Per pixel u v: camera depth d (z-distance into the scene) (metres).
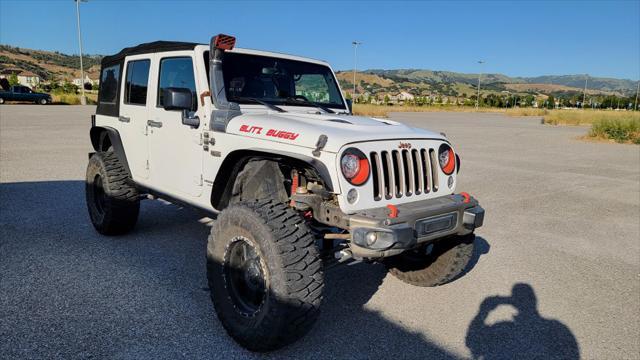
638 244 5.92
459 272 4.06
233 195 3.87
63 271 4.36
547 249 5.62
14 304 3.66
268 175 3.63
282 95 4.47
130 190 5.14
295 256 2.87
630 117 22.34
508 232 6.29
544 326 3.72
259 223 2.96
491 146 16.78
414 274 4.30
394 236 2.91
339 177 3.05
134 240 5.32
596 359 3.28
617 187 9.64
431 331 3.56
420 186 3.52
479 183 9.68
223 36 3.79
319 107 4.65
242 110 3.93
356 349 3.26
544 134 22.53
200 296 3.94
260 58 4.37
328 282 4.44
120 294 3.92
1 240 5.17
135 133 4.89
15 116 22.64
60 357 2.97
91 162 5.41
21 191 7.50
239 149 3.52
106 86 5.63
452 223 3.42
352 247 3.06
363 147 3.18
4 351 3.01
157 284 4.14
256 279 3.11
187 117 4.08
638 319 3.90
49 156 11.00
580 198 8.53
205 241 5.35
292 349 3.22
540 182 9.96
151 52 4.66
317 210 3.24
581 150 16.11
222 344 3.22
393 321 3.70
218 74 3.90
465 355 3.26
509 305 4.07
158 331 3.35
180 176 4.31
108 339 3.21
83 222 5.94
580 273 4.89
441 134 3.86
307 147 3.19
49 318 3.47
